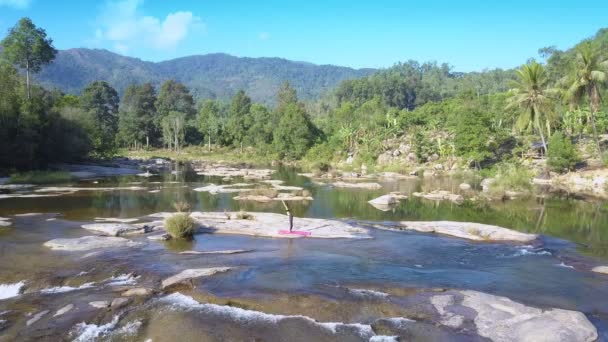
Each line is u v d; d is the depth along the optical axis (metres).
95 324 13.86
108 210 34.81
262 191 45.44
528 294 16.88
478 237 26.22
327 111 196.38
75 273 18.47
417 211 37.06
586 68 60.34
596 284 18.12
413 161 85.56
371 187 54.78
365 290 16.66
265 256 21.42
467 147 74.94
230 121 142.62
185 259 20.66
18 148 57.53
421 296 16.16
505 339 12.84
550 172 64.56
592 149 69.62
